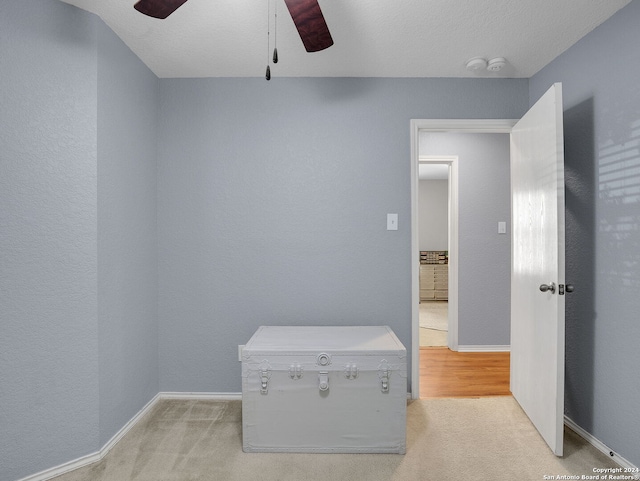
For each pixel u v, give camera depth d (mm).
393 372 1897
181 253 2479
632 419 1710
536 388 2102
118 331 2012
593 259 1948
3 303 1602
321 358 1894
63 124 1726
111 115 1937
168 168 2471
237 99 2479
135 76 2182
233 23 1870
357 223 2482
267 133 2480
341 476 1719
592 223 1954
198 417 2250
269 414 1909
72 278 1756
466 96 2498
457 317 3605
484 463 1806
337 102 2480
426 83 2488
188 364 2496
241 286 2490
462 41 2045
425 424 2180
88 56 1787
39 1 1665
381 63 2297
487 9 1759
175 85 2477
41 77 1669
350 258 2484
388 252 2482
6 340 1613
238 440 2012
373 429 1901
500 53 2180
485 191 3559
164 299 2484
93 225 1803
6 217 1599
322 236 2486
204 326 2490
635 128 1689
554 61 2246
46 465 1703
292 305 2490
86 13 1783
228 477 1706
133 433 2076
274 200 2486
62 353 1737
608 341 1850
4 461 1620
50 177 1696
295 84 2482
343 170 2484
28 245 1651
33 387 1675
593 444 1941
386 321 2492
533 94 2471
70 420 1759
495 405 2416
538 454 1875
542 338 2016
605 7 1747
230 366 2500
